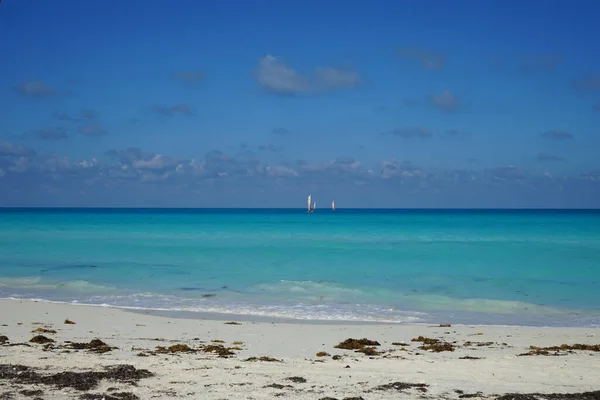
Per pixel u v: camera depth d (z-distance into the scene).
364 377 11.92
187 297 27.42
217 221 118.81
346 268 39.12
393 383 11.34
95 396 9.85
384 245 56.25
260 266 40.00
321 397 10.14
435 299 27.12
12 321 19.78
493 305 25.53
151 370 12.09
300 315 23.00
